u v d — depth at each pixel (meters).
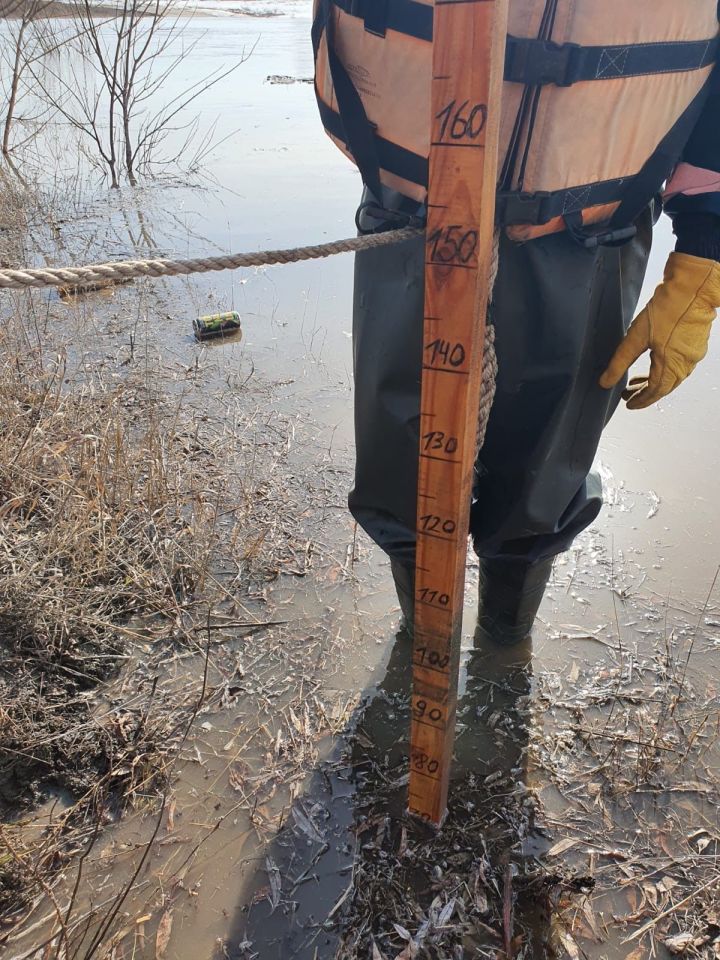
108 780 1.74
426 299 1.11
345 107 1.36
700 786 1.78
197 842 1.66
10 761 1.74
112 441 2.68
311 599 2.28
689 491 2.70
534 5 1.16
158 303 4.02
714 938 1.50
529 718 1.94
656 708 1.96
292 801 1.75
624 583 2.34
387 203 1.44
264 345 3.64
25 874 1.55
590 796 1.76
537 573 1.88
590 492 1.80
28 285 0.94
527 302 1.43
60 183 5.91
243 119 8.20
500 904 1.56
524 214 1.30
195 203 5.48
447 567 1.29
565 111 1.23
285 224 5.06
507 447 1.62
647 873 1.61
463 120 0.99
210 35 15.70
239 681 2.02
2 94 7.38
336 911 1.55
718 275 1.42
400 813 1.72
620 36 1.18
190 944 1.49
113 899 1.54
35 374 3.08
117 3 6.24
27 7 5.82
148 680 2.00
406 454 1.64
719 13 1.28
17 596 2.03
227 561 2.39
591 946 1.49
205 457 2.83
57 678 1.95
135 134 7.30
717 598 2.29
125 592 2.21
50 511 2.38
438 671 1.42
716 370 3.41
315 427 3.05
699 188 1.37
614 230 1.41
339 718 1.94
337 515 2.59
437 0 0.94
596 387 1.59
